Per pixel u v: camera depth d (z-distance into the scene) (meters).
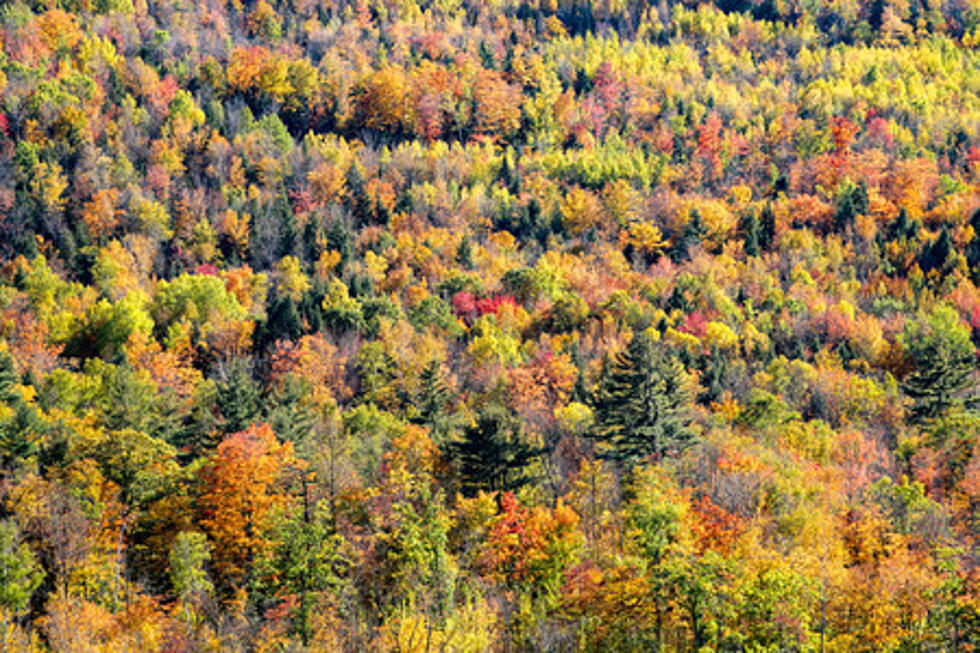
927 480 49.47
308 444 51.66
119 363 77.38
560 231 141.75
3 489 40.59
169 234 123.25
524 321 96.31
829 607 30.75
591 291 108.62
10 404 56.75
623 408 53.00
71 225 123.00
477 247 126.56
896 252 127.12
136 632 32.28
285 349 78.50
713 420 61.72
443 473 49.81
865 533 38.12
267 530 41.19
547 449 48.19
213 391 67.38
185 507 43.09
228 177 145.50
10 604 33.03
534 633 32.97
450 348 84.50
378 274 111.50
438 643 26.39
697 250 129.88
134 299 92.31
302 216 134.38
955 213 140.38
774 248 132.25
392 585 35.91
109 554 39.75
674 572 29.31
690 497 42.41
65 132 143.25
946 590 27.72
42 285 96.19
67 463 43.59
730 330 89.81
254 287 105.69
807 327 98.00
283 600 34.81
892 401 70.56
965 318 107.38
